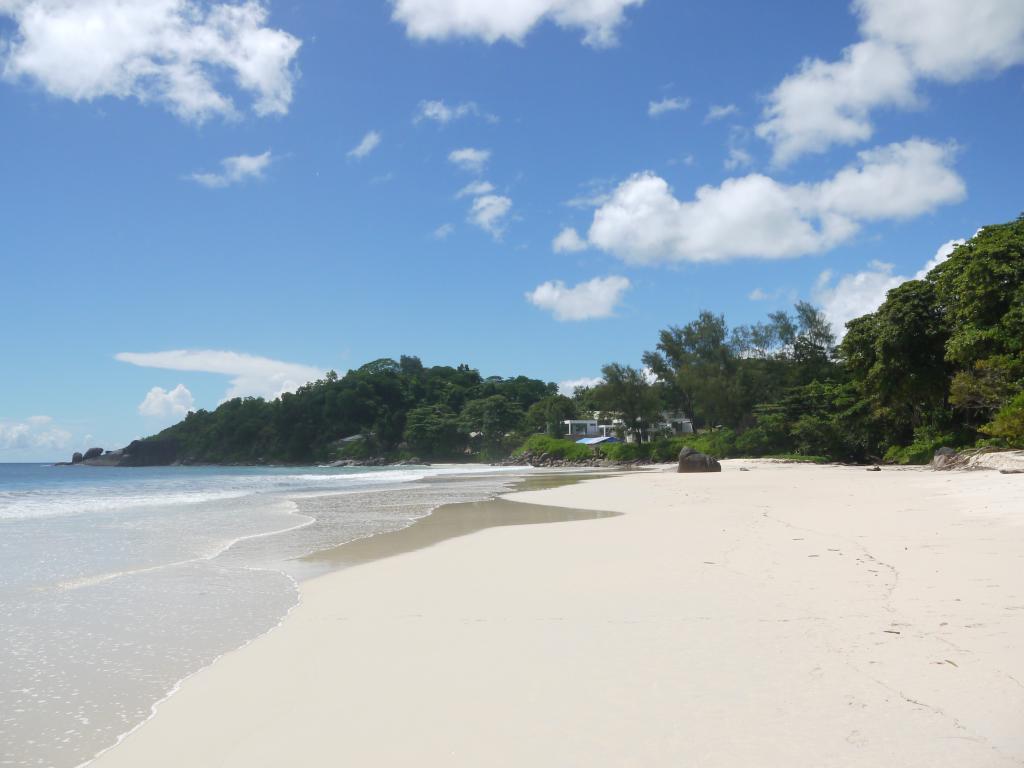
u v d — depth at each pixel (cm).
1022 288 3403
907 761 383
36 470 12712
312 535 1644
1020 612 649
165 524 1922
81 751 466
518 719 477
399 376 17412
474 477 5859
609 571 1000
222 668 630
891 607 695
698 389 7656
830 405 5516
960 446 3950
